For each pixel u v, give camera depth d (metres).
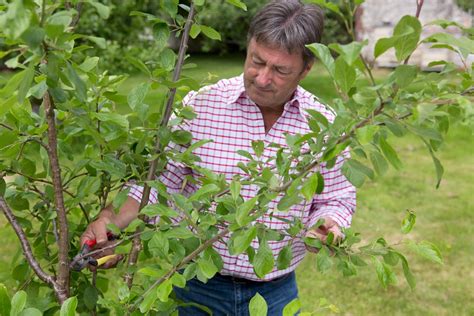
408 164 6.27
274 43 1.70
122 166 1.46
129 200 1.70
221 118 1.95
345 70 0.99
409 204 5.22
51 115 1.25
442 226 4.81
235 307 2.05
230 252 1.27
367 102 1.02
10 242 4.13
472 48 0.94
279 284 2.09
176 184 1.93
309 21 1.73
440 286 3.98
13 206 1.59
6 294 1.12
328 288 3.89
